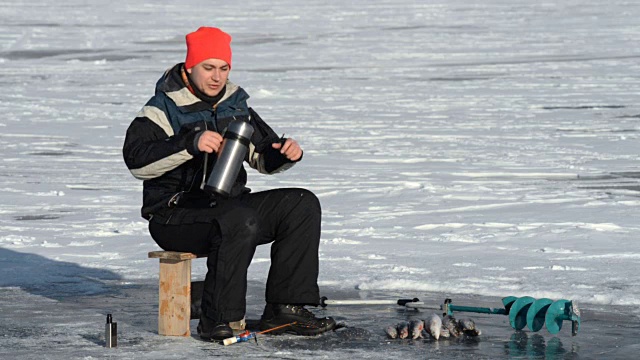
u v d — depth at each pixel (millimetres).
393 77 70062
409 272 19812
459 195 30297
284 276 15078
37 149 41812
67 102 58312
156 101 14930
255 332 15039
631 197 29797
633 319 16062
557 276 19250
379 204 28797
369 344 14531
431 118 50344
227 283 14500
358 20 122188
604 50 87375
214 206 14578
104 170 36469
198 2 150000
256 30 111500
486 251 21969
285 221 15016
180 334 14977
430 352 14039
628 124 47188
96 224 26062
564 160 37594
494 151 39875
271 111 53250
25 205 29250
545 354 13961
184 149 14062
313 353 13938
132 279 19688
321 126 47781
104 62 83312
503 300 15594
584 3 140250
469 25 114062
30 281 19469
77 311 16828
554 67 75062
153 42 101250
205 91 14891
